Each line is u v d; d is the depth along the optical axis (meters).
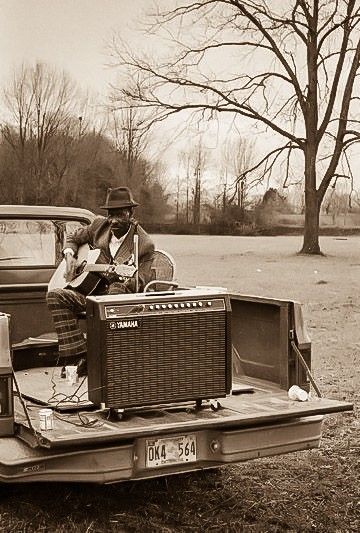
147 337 3.82
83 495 4.67
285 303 4.45
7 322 3.81
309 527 4.25
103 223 4.89
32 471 3.61
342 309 8.49
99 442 3.59
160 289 4.89
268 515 4.42
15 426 3.83
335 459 5.51
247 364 4.78
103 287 4.79
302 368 4.44
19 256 5.52
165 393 3.88
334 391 7.35
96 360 3.78
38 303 5.40
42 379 4.87
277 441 4.08
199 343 3.96
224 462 3.93
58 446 3.49
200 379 3.96
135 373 3.80
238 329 4.84
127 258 4.72
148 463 3.76
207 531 4.16
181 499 4.66
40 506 4.47
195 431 3.88
